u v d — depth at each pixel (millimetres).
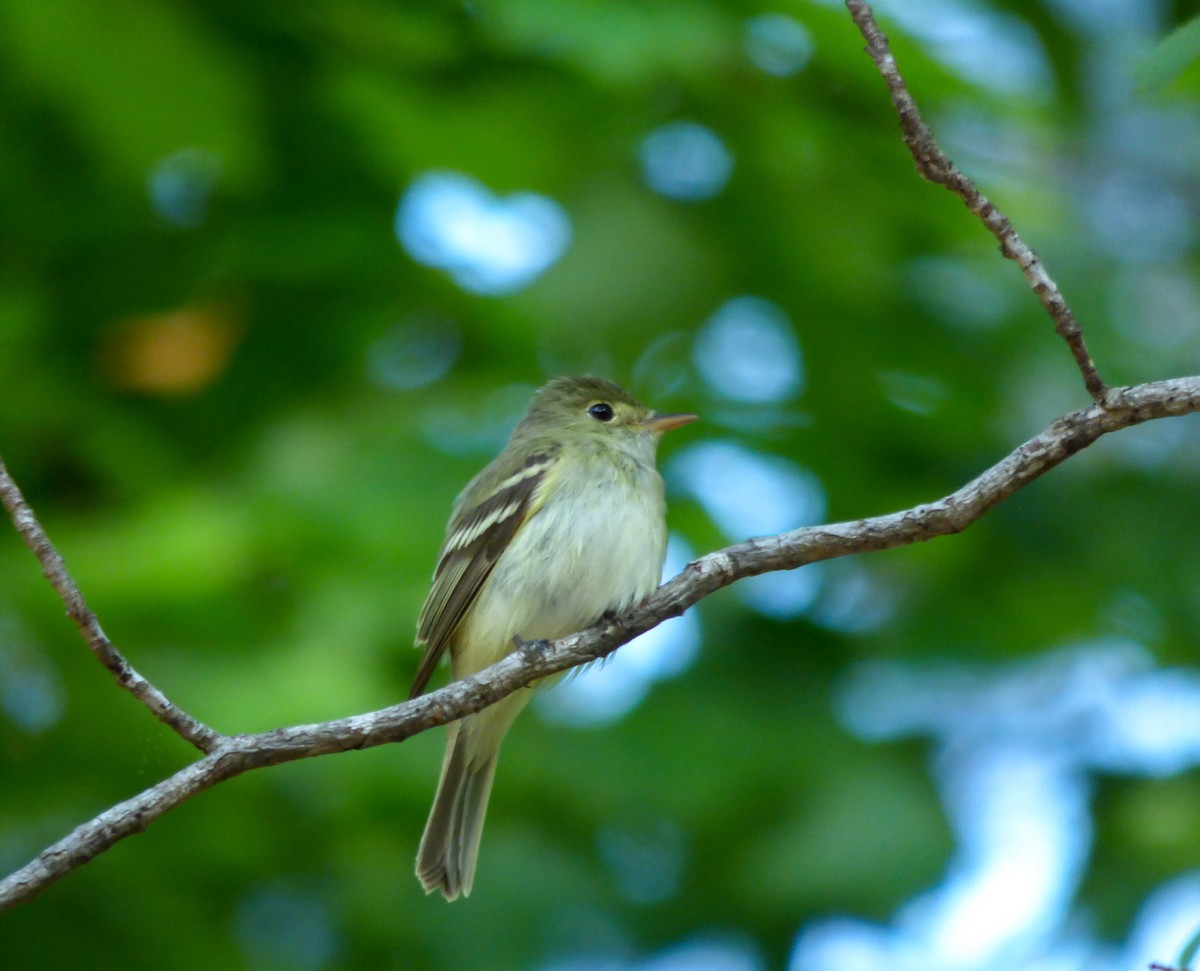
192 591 10969
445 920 11875
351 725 7113
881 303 13000
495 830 12320
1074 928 11969
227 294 12766
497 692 7555
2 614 10953
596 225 12766
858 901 11812
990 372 13094
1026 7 13328
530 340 13141
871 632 13062
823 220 12922
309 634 11156
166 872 11609
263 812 11742
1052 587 13016
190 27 11750
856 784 12195
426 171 13055
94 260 12711
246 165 12469
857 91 12500
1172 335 13469
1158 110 14141
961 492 7238
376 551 11500
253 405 12648
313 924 12039
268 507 11508
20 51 11633
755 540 7812
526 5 11414
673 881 12594
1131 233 14312
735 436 12906
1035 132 13141
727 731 12414
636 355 13117
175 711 6758
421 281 12922
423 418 12469
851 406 13164
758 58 12328
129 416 12297
